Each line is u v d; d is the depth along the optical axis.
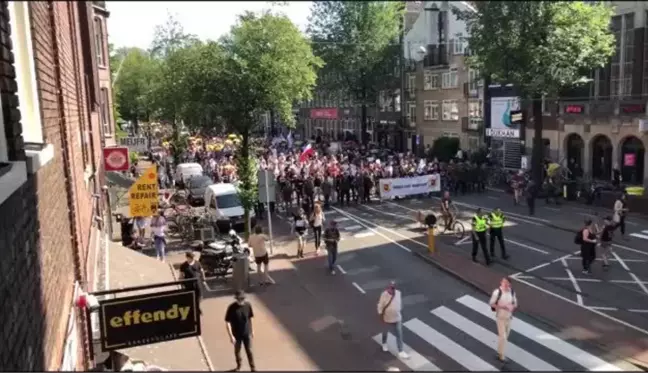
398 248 15.98
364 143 18.33
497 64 17.33
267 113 14.62
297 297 6.99
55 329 6.36
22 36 6.50
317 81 14.19
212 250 12.12
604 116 25.27
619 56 24.19
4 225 4.88
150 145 18.56
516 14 16.27
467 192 22.00
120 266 11.23
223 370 5.12
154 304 6.10
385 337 6.71
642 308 11.96
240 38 13.10
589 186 22.45
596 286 13.48
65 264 7.72
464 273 13.80
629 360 9.07
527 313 11.42
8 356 4.57
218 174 17.39
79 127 12.21
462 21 16.23
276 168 18.19
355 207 20.86
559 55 17.20
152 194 14.97
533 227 18.77
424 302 11.40
